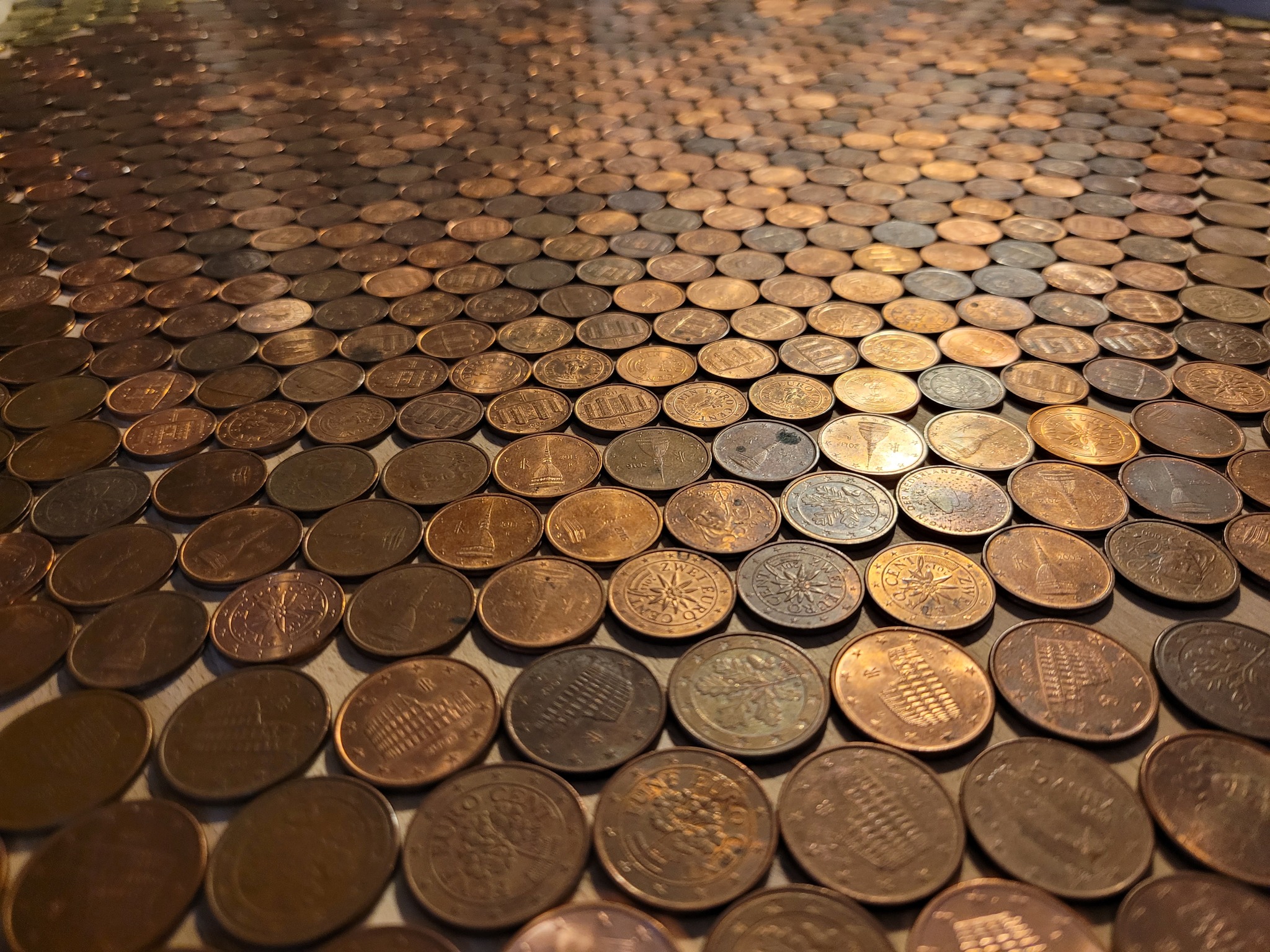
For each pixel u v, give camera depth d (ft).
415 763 0.35
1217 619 0.40
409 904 0.32
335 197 0.78
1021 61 1.07
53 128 0.93
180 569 0.43
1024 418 0.52
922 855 0.32
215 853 0.32
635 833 0.33
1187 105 0.93
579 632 0.39
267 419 0.52
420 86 1.04
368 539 0.44
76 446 0.50
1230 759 0.35
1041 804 0.33
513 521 0.45
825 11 1.30
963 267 0.65
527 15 1.31
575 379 0.54
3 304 0.63
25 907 0.31
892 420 0.50
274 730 0.36
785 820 0.33
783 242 0.69
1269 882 0.31
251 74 1.09
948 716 0.36
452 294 0.63
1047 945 0.30
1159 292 0.62
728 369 0.55
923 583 0.41
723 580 0.42
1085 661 0.38
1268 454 0.47
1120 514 0.44
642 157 0.85
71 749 0.36
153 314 0.61
